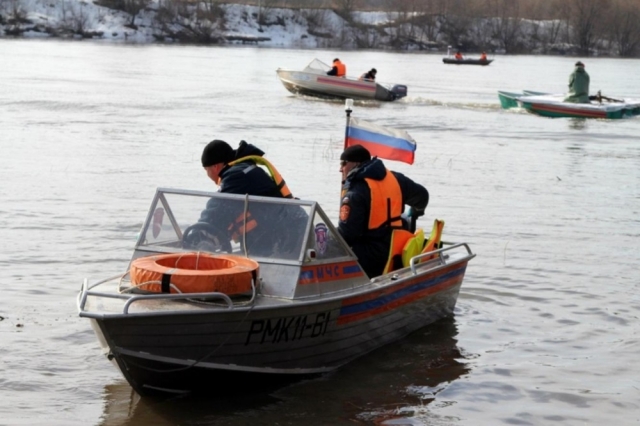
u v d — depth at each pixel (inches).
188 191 342.0
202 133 1114.1
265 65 2728.8
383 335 370.3
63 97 1507.1
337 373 343.3
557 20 4995.1
